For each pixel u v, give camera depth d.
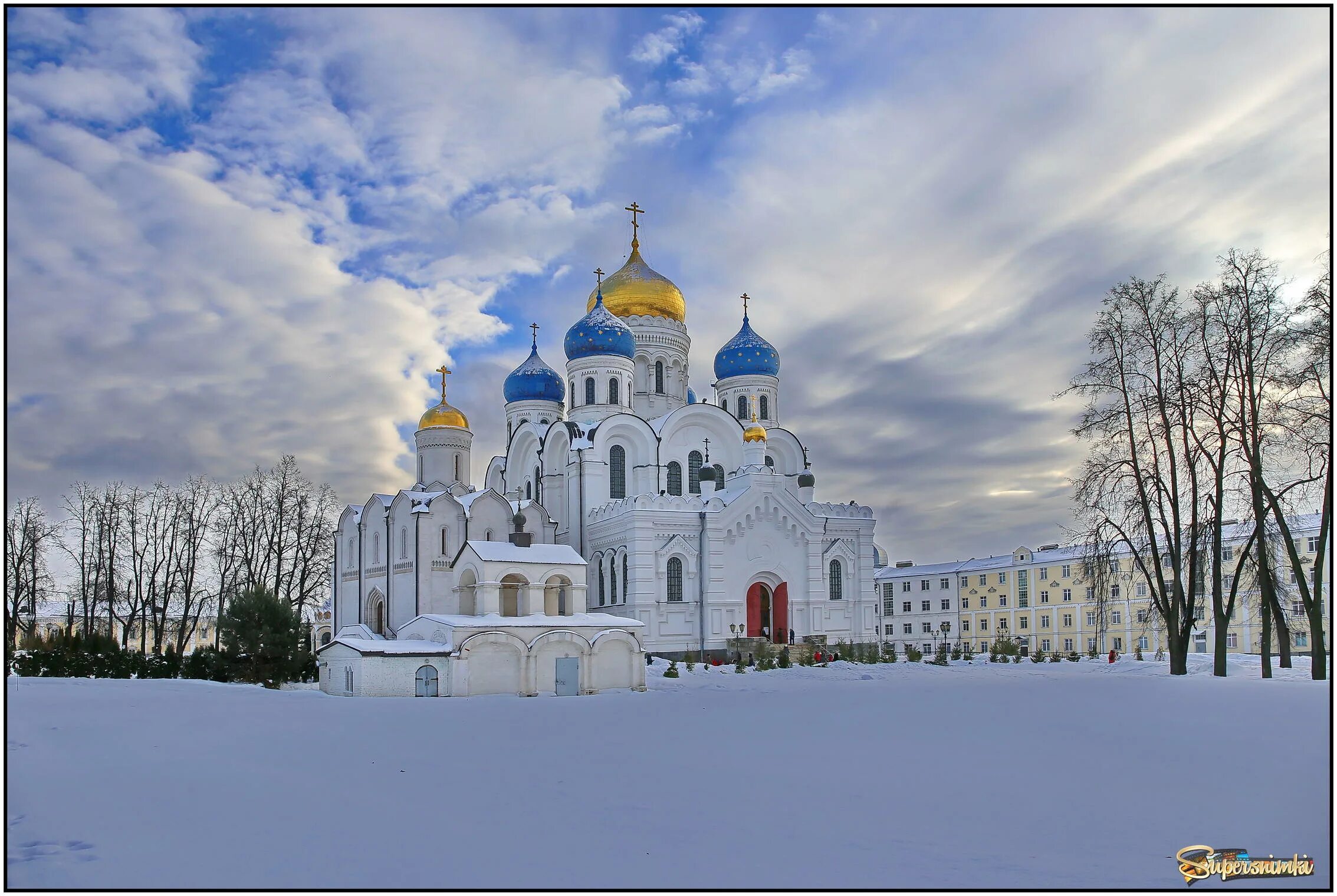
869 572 68.12
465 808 14.33
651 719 27.38
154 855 11.52
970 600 103.88
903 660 58.22
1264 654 40.22
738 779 16.77
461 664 38.69
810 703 32.66
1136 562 48.00
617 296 79.56
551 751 20.55
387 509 58.03
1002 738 22.06
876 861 11.21
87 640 47.91
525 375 81.44
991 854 11.52
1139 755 19.16
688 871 10.80
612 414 68.69
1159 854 11.49
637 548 59.78
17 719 25.95
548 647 40.56
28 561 63.56
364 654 37.72
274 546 65.75
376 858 11.36
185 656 48.34
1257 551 40.94
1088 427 46.22
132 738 22.72
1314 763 18.00
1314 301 38.66
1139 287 44.59
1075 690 36.31
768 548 63.78
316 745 21.80
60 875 10.61
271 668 46.44
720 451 72.31
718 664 53.84
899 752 20.05
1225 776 16.67
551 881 10.43
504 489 79.75
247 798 15.16
